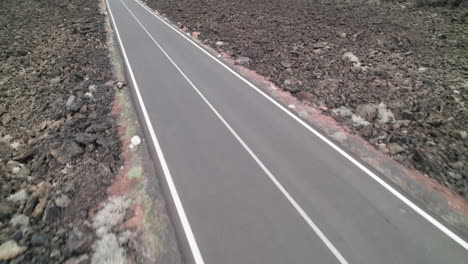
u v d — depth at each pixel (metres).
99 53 16.03
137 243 5.47
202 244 5.40
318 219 5.84
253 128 9.01
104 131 9.15
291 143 8.28
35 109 10.48
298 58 13.98
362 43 14.88
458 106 9.34
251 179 6.96
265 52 15.10
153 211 6.22
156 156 7.92
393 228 5.62
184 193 6.62
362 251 5.18
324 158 7.66
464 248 5.18
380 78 11.53
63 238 5.60
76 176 7.22
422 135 8.23
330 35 16.38
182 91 11.45
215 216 5.98
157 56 15.25
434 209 6.06
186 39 18.09
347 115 9.46
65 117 9.86
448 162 7.23
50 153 7.86
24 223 5.89
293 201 6.30
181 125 9.25
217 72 13.15
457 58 12.38
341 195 6.45
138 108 10.34
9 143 8.66
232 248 5.29
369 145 8.14
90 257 5.21
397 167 7.23
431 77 11.20
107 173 7.33
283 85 11.62
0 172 7.27
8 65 14.16
